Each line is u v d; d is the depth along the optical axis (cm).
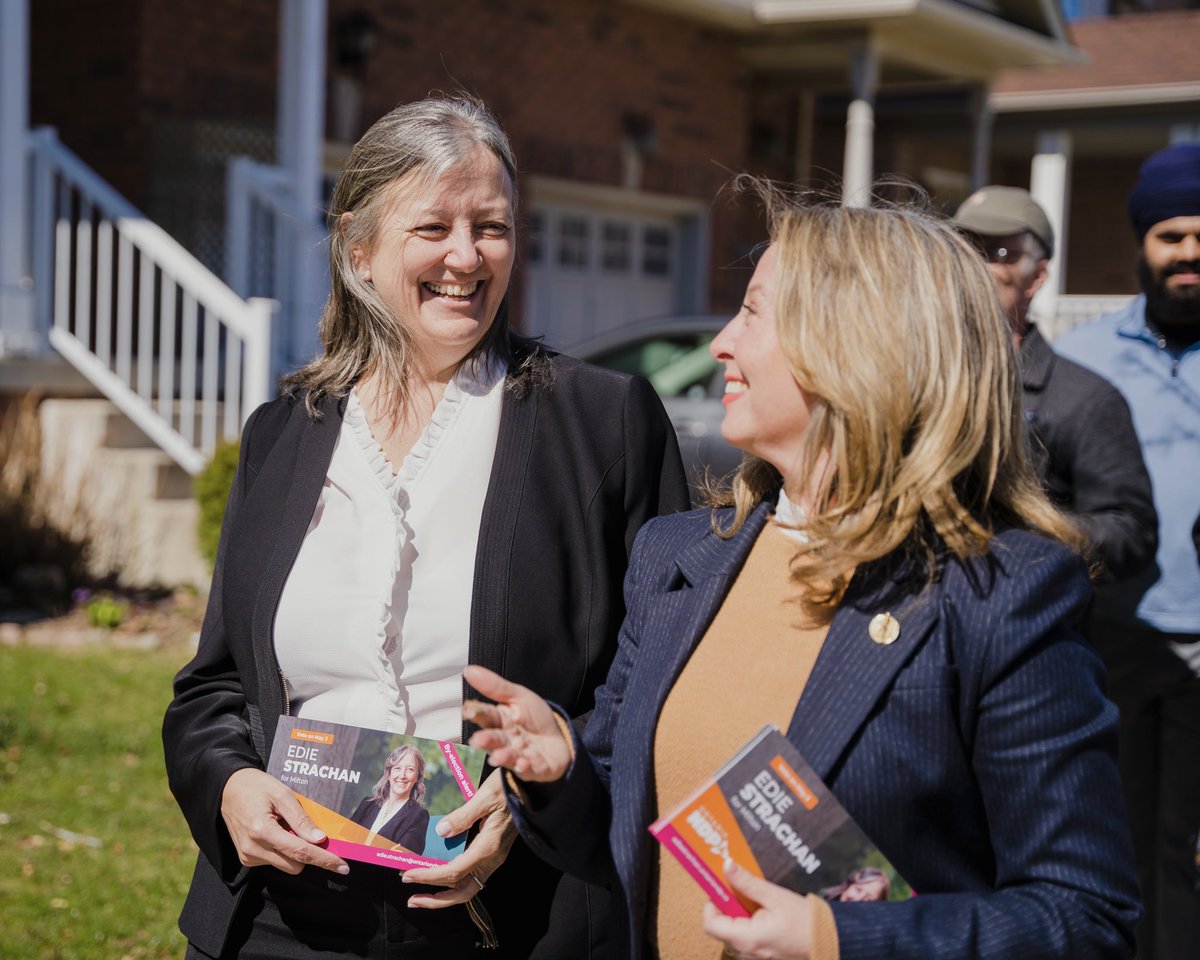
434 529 221
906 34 1323
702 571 180
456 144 220
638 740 173
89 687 637
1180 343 357
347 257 230
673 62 1349
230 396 829
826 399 163
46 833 476
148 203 987
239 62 1032
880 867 153
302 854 200
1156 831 348
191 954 219
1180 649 340
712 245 1422
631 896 169
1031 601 157
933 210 198
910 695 158
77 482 837
